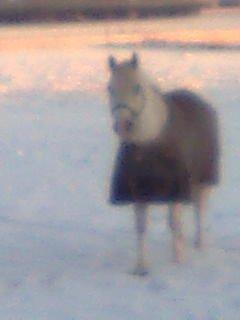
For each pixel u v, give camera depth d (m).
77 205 13.82
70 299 9.60
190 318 8.91
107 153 17.27
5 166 16.42
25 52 36.66
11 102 23.56
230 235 12.10
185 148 10.15
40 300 9.59
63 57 34.22
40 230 12.59
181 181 9.98
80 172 15.88
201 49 36.53
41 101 23.69
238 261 10.91
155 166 9.88
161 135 9.85
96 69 30.28
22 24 55.50
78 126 20.05
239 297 9.53
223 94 23.70
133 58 9.95
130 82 9.64
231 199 13.86
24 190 14.80
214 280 10.15
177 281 10.12
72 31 48.38
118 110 9.60
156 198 10.02
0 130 19.78
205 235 12.09
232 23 51.09
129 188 10.03
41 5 56.25
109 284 10.09
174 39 40.78
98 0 57.25
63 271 10.65
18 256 11.35
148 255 11.15
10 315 9.14
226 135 18.19
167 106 10.12
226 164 15.90
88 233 12.41
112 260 11.09
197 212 11.48
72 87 26.12
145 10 58.53
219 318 8.89
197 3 60.41
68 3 56.66
